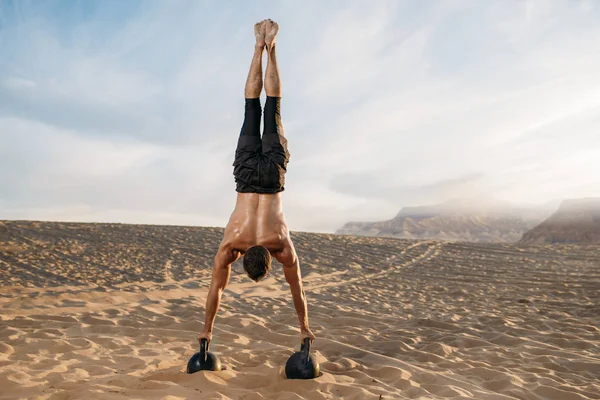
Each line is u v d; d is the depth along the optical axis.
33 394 3.81
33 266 13.84
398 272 15.84
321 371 4.58
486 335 7.04
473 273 15.22
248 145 4.28
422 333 7.20
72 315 8.24
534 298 10.72
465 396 4.12
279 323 7.98
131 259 16.17
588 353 6.08
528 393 4.32
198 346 6.23
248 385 4.23
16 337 6.30
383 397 3.90
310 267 16.33
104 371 4.69
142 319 8.08
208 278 13.79
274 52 4.35
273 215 4.27
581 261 17.78
